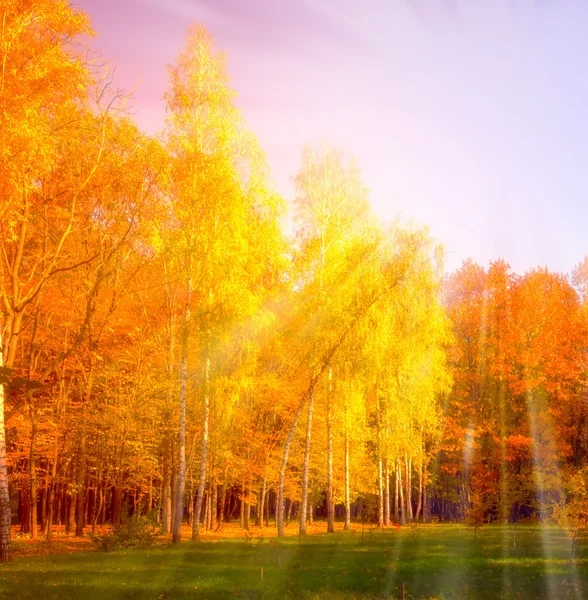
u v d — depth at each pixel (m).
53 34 15.05
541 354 15.38
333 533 24.31
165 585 11.31
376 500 40.09
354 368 24.25
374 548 16.61
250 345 20.44
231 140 21.08
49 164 15.38
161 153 20.16
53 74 14.96
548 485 13.92
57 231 19.39
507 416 17.12
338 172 26.08
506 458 17.77
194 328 20.81
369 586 11.41
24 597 10.05
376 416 30.89
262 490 35.72
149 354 26.25
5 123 13.45
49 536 20.81
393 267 23.89
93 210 19.59
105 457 25.39
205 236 19.45
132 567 13.41
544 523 14.07
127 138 19.30
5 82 13.73
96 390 26.09
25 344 24.47
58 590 10.67
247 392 24.86
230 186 20.09
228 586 11.35
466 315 20.28
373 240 24.31
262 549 16.83
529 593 10.32
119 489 28.17
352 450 33.62
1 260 15.85
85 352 24.20
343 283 23.75
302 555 15.49
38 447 23.16
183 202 19.95
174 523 19.38
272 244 23.02
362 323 23.41
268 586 11.39
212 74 21.09
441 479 32.50
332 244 25.50
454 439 25.78
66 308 23.58
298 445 32.09
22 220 15.19
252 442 30.19
